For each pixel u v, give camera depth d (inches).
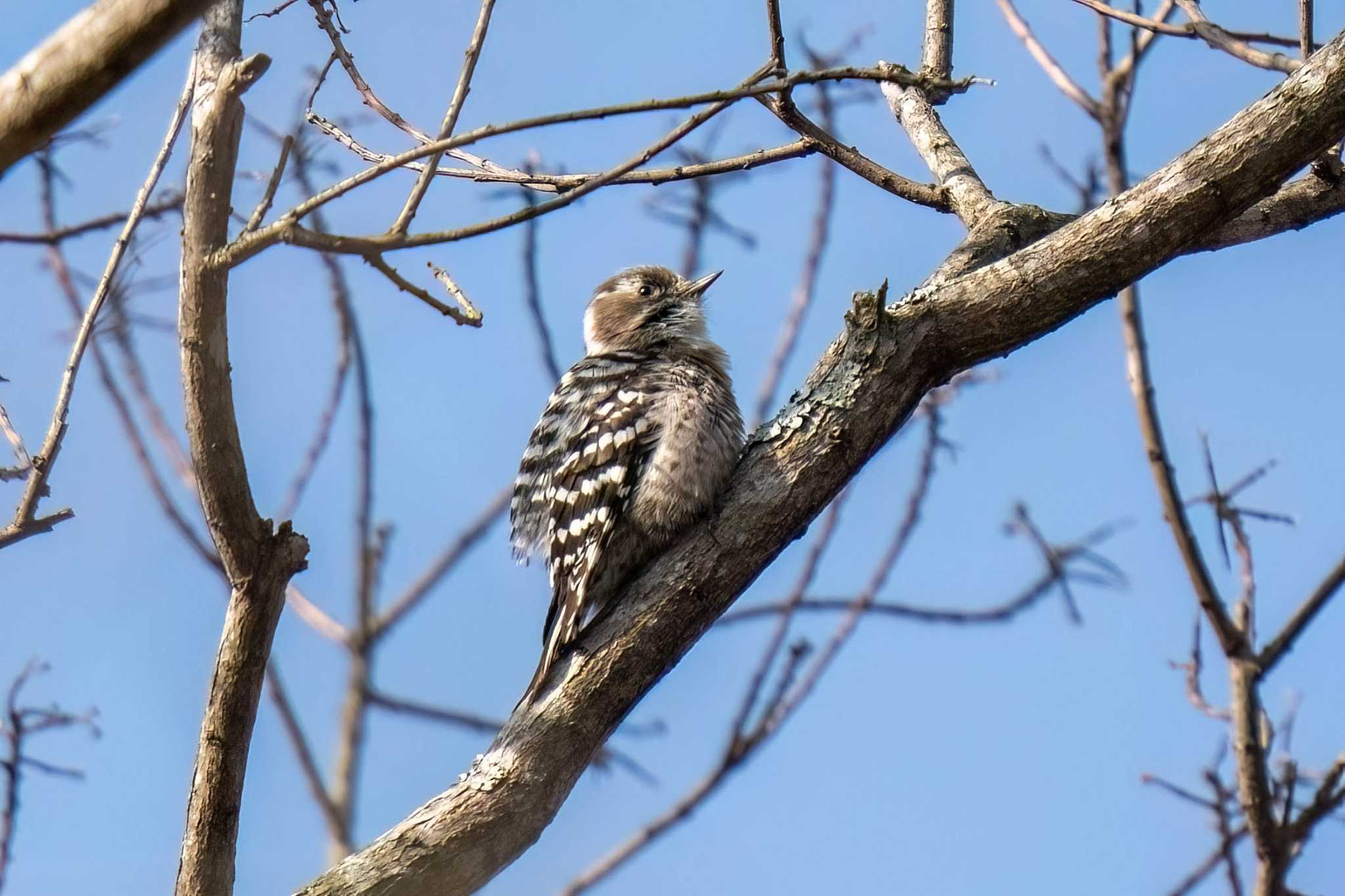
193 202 256.1
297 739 514.3
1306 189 392.2
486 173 418.3
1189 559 437.1
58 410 307.3
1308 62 327.6
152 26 200.5
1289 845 400.5
